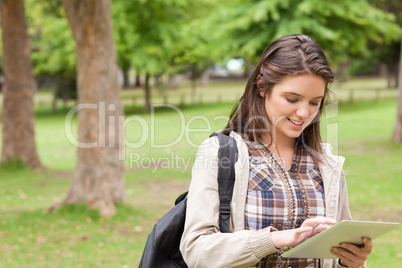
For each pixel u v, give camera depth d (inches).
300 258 93.6
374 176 557.9
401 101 792.9
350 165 615.5
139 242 334.3
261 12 828.6
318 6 837.2
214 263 82.9
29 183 568.1
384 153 713.0
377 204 441.1
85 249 317.1
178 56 1366.9
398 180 536.4
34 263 289.1
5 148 636.7
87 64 376.2
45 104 1989.4
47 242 330.0
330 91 100.7
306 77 87.1
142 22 1209.4
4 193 514.3
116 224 369.4
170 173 573.0
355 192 487.2
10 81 631.8
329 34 833.5
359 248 83.7
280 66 88.4
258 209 89.4
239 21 869.2
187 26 1133.1
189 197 89.4
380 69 2815.0
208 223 86.1
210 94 1962.4
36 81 2260.1
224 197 88.4
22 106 634.2
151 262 95.7
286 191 91.4
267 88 90.7
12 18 618.5
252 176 91.2
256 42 877.2
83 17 367.2
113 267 285.4
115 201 393.4
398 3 1358.3
